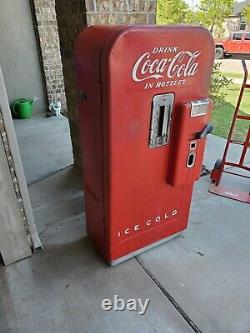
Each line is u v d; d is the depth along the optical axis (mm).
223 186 2668
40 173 2932
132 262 1825
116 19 2074
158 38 1232
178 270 1769
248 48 8039
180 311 1522
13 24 4402
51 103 5027
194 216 2260
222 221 2209
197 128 1540
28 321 1471
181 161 1586
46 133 4066
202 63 1430
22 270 1760
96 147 1480
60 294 1611
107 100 1259
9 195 1619
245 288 1656
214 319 1485
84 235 2051
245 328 1445
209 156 3246
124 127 1354
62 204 2420
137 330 1433
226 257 1871
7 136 1503
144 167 1541
